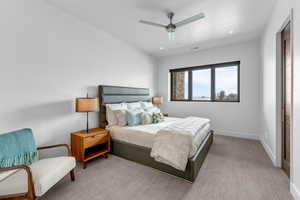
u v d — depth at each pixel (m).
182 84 5.03
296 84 1.58
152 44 4.05
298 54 1.53
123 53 3.85
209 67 4.44
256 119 3.74
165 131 2.23
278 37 2.28
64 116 2.59
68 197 1.68
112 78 3.54
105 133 2.71
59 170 1.64
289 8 1.75
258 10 2.44
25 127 2.10
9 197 1.37
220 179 2.01
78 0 2.23
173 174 2.11
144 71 4.68
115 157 2.77
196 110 4.64
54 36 2.42
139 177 2.08
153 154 2.19
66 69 2.61
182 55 4.87
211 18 2.68
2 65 1.87
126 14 2.59
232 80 4.15
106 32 3.34
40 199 1.64
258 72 3.67
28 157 1.76
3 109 1.89
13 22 1.96
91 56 3.04
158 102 4.75
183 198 1.65
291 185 1.68
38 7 2.21
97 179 2.04
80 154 2.36
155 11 2.48
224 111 4.19
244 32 3.28
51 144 2.41
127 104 3.63
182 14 2.56
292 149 1.68
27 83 2.11
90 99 2.54
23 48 2.06
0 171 1.42
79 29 2.79
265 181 1.95
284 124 2.24
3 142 1.57
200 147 2.39
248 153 2.88
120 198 1.66
